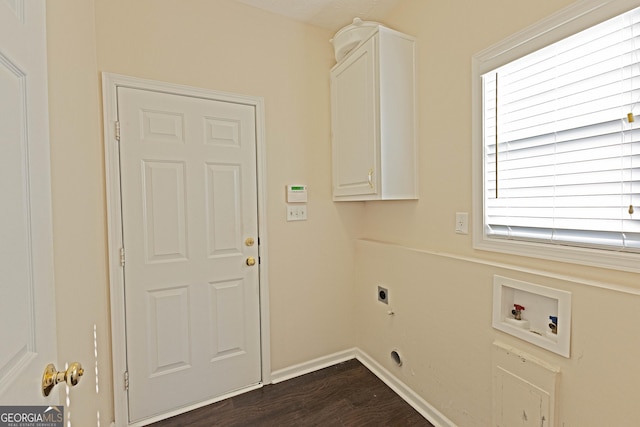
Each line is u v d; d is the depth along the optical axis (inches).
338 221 89.4
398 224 77.9
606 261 40.1
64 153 41.8
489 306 53.4
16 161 22.9
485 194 56.1
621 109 39.3
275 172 79.7
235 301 75.3
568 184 45.0
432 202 67.4
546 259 47.0
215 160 72.1
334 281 89.4
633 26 37.8
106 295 61.4
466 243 60.1
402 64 68.0
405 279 72.6
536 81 48.8
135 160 63.8
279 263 81.0
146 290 65.6
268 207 79.0
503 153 54.3
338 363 89.3
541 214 48.6
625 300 36.7
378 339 82.8
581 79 43.1
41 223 26.4
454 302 60.1
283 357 82.0
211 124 71.4
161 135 66.2
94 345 53.7
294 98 81.7
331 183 87.7
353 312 92.7
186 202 69.2
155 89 65.2
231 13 73.2
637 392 35.9
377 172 66.9
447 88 62.7
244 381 76.7
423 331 67.8
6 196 21.4
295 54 81.5
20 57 23.8
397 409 69.2
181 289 69.2
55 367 28.2
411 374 71.6
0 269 20.4
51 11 38.4
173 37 66.9
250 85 75.7
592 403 39.9
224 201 73.4
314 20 81.6
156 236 66.4
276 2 74.5
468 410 57.6
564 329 42.6
